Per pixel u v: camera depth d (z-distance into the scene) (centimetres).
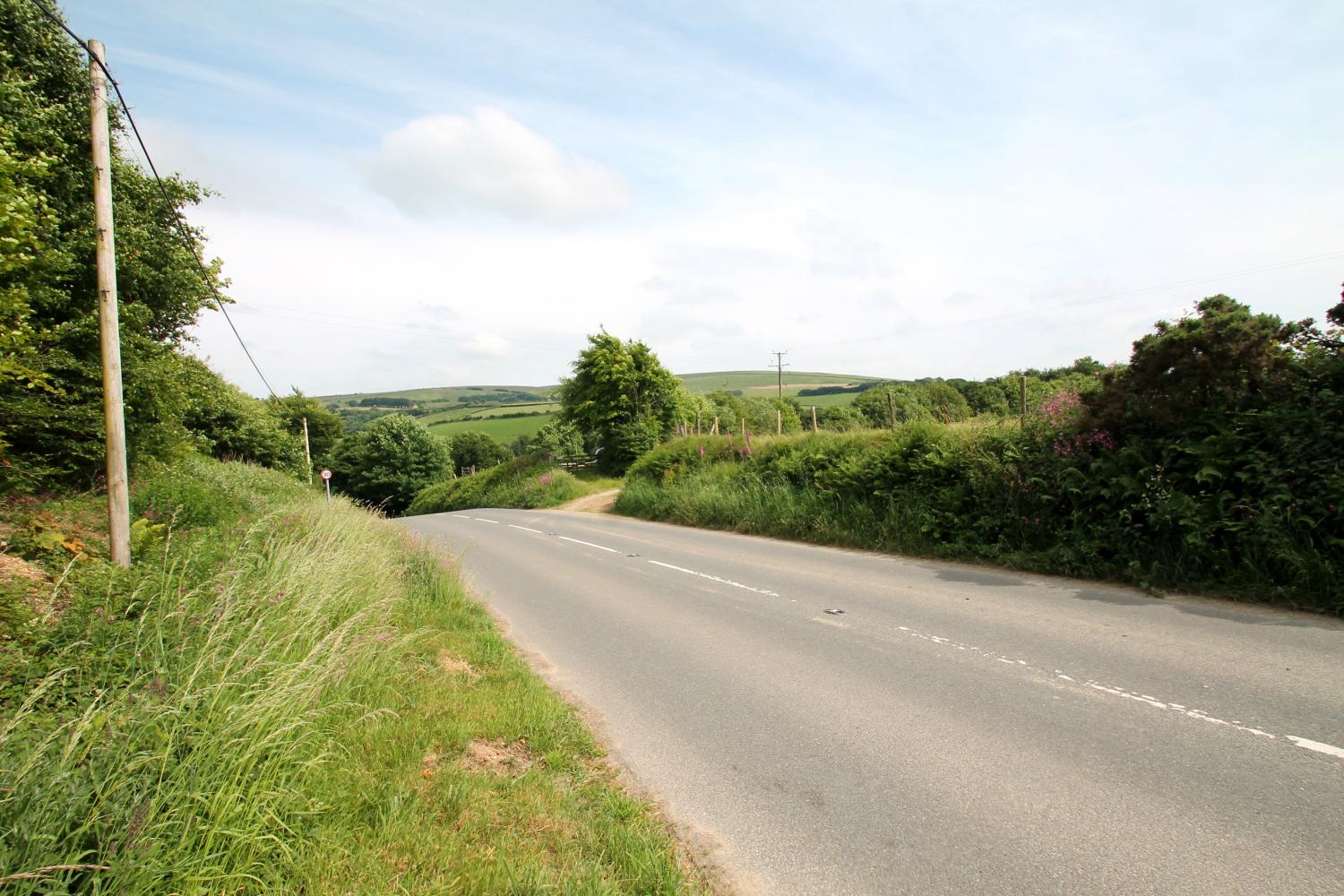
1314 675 509
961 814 359
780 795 392
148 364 1240
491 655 646
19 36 1104
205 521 1074
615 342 3906
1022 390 1224
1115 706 477
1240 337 830
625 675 612
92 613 438
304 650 488
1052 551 937
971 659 596
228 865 291
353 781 373
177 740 322
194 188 1470
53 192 1144
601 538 1678
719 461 2186
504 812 357
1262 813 340
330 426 7131
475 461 8356
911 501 1248
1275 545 727
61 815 257
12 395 959
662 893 300
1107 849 321
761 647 670
